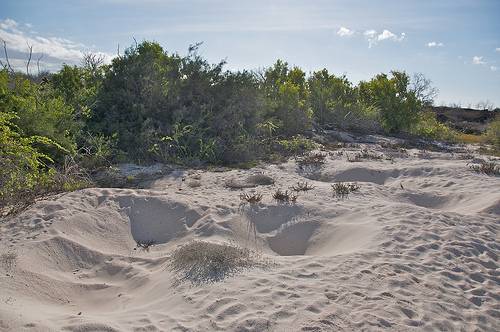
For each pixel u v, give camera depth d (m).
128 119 12.63
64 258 5.90
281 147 13.88
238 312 4.33
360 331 4.07
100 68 14.54
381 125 20.20
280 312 4.30
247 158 12.27
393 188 9.59
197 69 13.88
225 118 13.42
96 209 7.25
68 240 6.14
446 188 10.11
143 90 13.01
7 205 7.23
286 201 8.05
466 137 22.39
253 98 14.34
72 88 13.14
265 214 7.55
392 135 19.42
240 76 14.36
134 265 5.84
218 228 6.88
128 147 11.62
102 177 9.78
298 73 20.89
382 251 5.91
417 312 4.48
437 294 4.89
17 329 3.90
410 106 20.20
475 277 5.48
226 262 5.36
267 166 11.59
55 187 8.12
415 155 14.61
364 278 5.09
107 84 13.53
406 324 4.25
